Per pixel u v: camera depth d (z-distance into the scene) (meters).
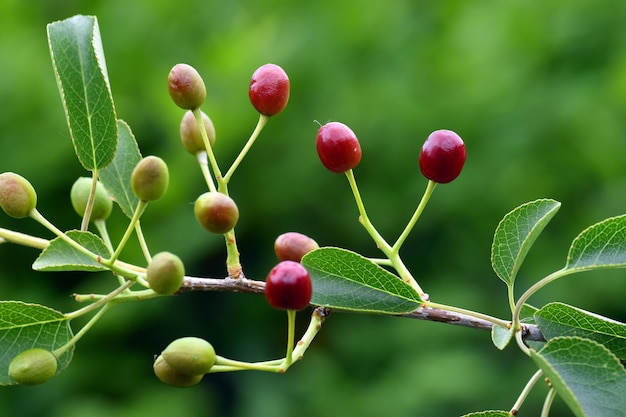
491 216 9.46
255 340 9.95
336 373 9.47
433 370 8.87
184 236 9.04
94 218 3.58
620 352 3.11
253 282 3.18
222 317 9.93
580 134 9.30
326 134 3.25
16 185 3.07
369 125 9.61
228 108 9.26
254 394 9.65
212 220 3.07
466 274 9.51
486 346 9.23
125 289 3.10
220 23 10.25
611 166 9.34
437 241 9.64
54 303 9.25
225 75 9.42
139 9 10.02
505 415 3.11
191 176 9.09
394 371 9.20
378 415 8.91
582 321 3.12
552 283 9.32
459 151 3.18
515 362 9.14
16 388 9.31
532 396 8.94
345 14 9.87
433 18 10.41
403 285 3.07
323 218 9.68
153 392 9.41
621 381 2.76
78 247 2.98
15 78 9.35
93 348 9.52
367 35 9.85
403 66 9.95
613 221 3.07
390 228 9.60
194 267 9.87
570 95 9.39
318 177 9.54
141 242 3.25
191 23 10.19
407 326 9.33
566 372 2.81
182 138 3.51
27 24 9.95
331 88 9.70
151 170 2.96
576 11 9.68
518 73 9.67
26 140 9.29
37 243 3.10
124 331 9.48
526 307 3.47
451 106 9.55
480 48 9.96
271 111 3.33
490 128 9.50
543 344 3.24
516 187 9.45
